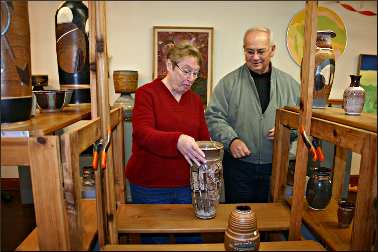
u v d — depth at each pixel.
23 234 1.22
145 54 2.66
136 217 0.93
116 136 1.04
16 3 0.64
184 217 0.93
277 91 1.68
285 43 2.70
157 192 1.20
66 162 0.60
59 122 0.72
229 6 2.64
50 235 0.61
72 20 1.04
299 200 0.82
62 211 0.60
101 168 0.72
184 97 1.22
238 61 2.71
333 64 0.93
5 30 0.62
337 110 0.92
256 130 1.66
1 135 0.60
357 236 0.66
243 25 2.67
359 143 0.66
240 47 2.69
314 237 0.86
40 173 0.59
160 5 2.61
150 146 0.97
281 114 1.06
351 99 0.81
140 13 2.61
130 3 2.60
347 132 0.70
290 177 1.09
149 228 0.86
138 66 2.67
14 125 0.66
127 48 2.64
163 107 1.14
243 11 2.66
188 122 1.19
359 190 0.66
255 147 1.66
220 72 2.72
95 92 0.75
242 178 1.71
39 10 2.50
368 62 2.66
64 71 1.08
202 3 2.63
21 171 1.49
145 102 1.12
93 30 0.72
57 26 1.05
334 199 1.06
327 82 0.94
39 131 0.61
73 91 1.08
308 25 0.75
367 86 2.64
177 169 1.18
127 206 1.01
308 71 0.76
